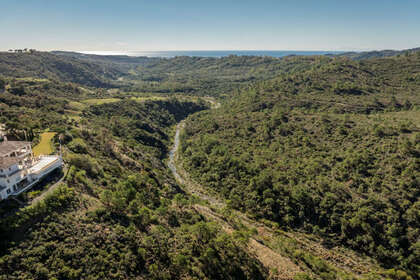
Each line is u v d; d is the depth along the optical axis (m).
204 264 45.44
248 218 82.75
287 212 80.19
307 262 59.72
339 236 70.75
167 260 42.69
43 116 100.44
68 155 60.09
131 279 37.22
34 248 34.44
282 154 108.94
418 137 85.69
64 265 34.53
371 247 65.38
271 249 62.25
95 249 38.50
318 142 108.50
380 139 94.31
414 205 67.06
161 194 72.88
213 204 92.12
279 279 49.59
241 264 49.66
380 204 70.62
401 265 61.19
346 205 74.19
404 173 74.69
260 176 92.12
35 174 46.75
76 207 43.78
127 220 47.75
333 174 87.75
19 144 50.59
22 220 36.16
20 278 30.89
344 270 61.50
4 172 40.66
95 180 57.72
